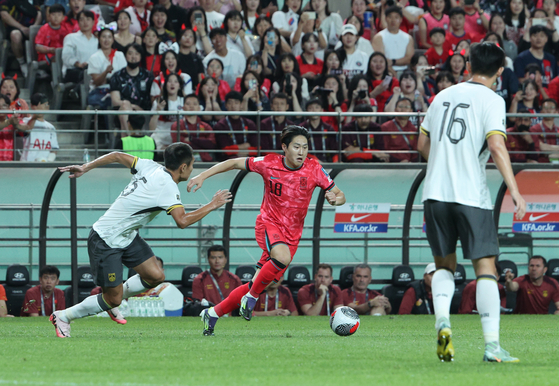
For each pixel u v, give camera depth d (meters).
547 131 51.97
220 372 13.34
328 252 50.31
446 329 14.41
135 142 46.81
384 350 18.09
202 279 41.47
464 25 64.44
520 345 20.47
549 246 51.25
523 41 64.88
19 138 46.97
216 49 57.62
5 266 46.88
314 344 19.98
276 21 63.31
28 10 60.09
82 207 47.25
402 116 49.91
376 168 45.53
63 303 41.09
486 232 15.00
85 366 14.30
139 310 40.69
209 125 48.81
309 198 23.97
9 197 46.50
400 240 46.78
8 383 11.87
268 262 22.30
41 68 57.22
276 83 55.66
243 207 48.78
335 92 55.19
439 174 15.34
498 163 14.66
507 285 44.69
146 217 22.41
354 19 62.53
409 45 62.22
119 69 54.16
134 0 59.72
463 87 15.65
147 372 13.32
